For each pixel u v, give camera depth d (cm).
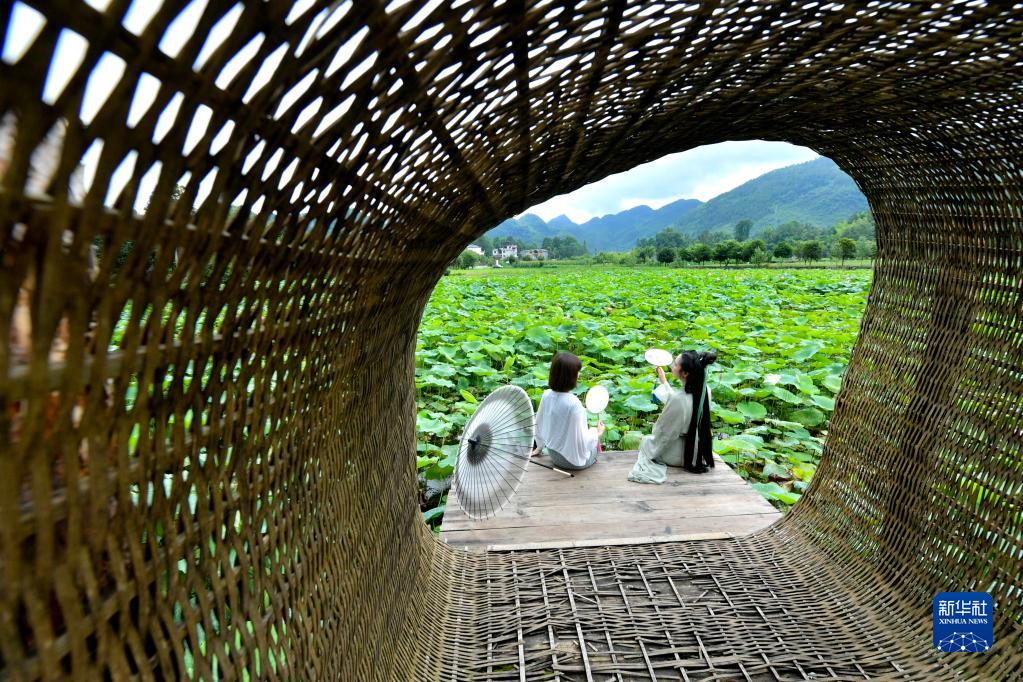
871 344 239
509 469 247
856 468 235
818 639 189
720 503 280
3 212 32
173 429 58
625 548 240
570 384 310
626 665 176
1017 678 158
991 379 184
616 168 173
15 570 40
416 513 212
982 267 188
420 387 504
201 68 41
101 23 32
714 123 148
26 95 31
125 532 53
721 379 506
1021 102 140
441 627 191
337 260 85
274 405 83
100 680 51
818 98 142
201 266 53
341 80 55
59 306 38
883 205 225
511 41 72
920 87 139
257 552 81
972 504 184
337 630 113
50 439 42
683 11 83
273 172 57
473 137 94
